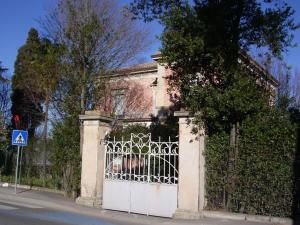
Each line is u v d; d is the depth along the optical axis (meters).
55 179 19.33
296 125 11.57
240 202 12.23
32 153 23.06
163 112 27.23
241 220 11.84
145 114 28.28
